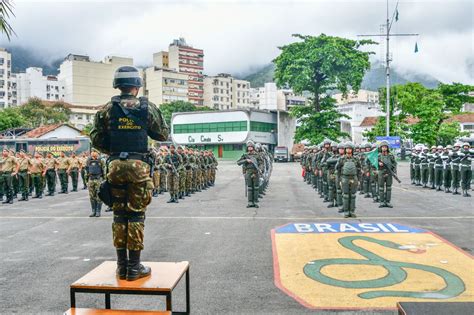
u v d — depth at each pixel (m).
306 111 55.91
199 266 7.94
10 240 10.58
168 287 3.72
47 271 7.80
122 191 4.04
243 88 136.12
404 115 54.91
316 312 5.72
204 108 94.62
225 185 25.80
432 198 18.30
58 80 118.12
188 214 14.24
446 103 62.44
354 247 9.26
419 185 24.36
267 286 6.79
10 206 17.34
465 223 12.12
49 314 5.78
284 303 6.06
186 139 66.31
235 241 10.02
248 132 60.72
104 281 3.91
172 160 18.00
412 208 15.27
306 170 25.97
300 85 52.91
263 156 19.89
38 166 20.58
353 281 6.98
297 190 22.08
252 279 7.15
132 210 4.02
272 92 133.12
